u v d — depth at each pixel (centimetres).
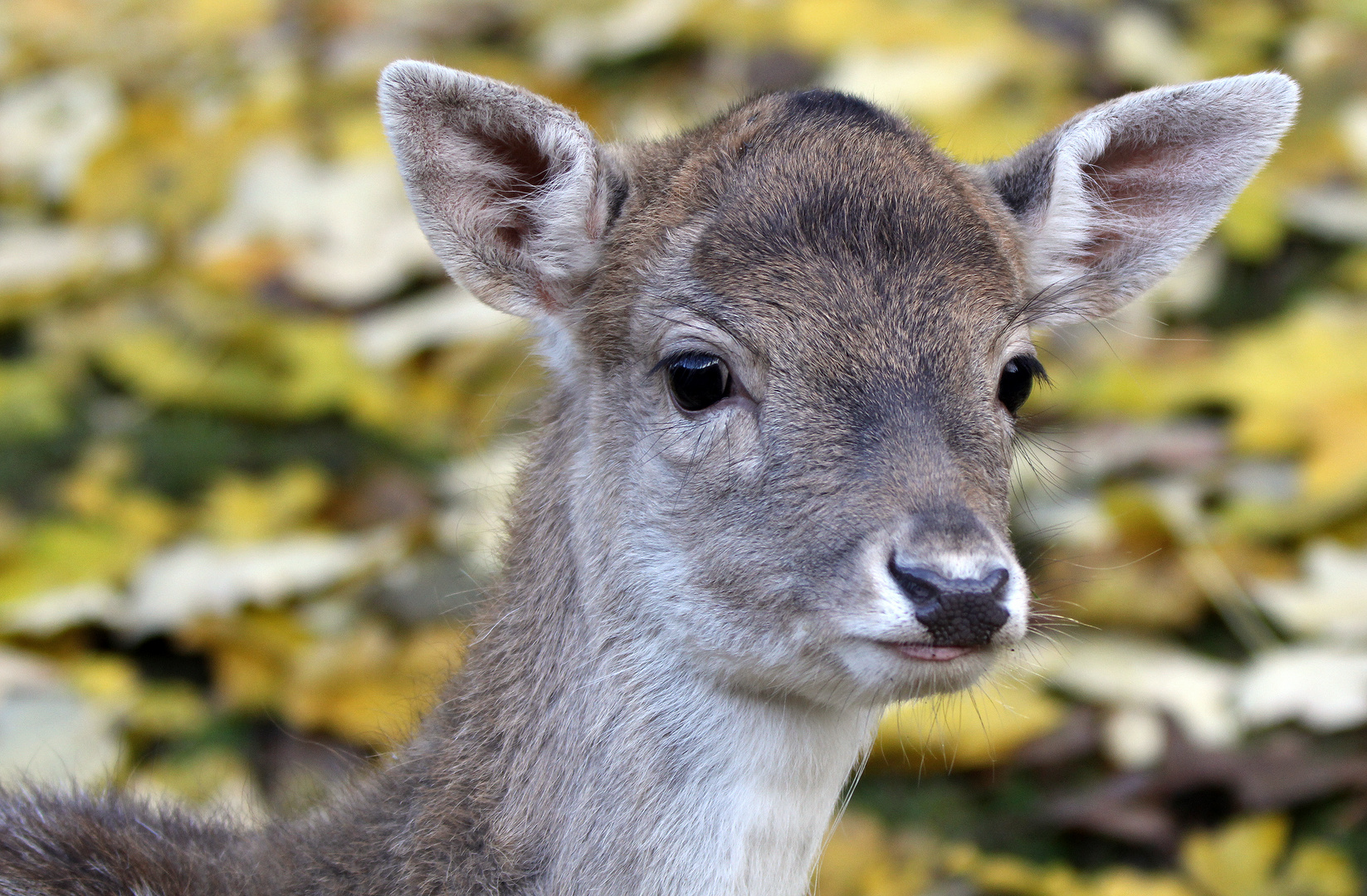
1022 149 674
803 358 570
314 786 743
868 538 540
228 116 1477
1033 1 1491
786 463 564
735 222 591
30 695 872
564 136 612
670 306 592
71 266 1300
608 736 592
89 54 1709
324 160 1409
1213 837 808
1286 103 666
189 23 1766
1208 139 678
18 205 1449
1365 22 1480
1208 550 941
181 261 1328
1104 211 690
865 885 789
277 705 904
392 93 597
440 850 596
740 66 1387
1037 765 858
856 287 576
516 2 1616
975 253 596
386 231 1300
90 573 985
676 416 588
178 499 1091
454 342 1184
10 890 608
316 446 1144
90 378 1220
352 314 1259
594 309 621
